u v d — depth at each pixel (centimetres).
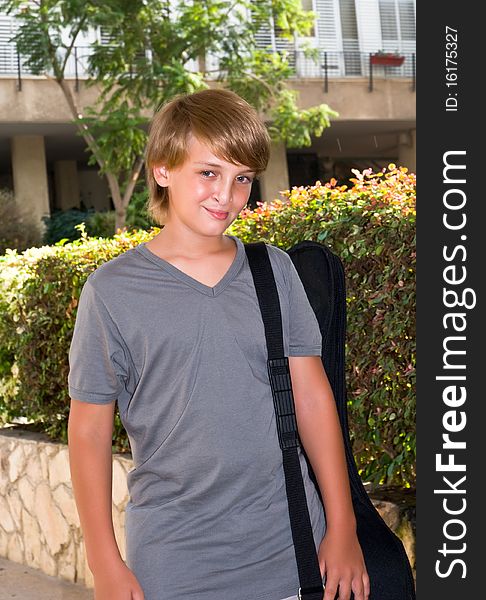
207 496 177
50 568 462
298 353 192
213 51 1508
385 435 329
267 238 365
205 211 178
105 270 183
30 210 1878
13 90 1805
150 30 1473
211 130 175
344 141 2245
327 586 180
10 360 527
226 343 178
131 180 1539
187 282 179
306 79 1933
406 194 323
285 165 2031
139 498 185
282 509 181
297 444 182
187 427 176
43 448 464
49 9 1439
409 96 1978
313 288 200
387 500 318
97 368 181
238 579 177
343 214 334
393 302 317
